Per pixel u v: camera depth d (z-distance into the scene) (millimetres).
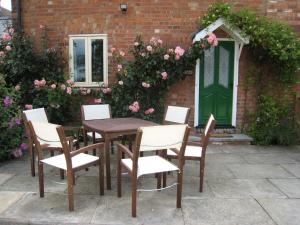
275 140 6980
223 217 3490
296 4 7094
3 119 5418
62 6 7164
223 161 5633
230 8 6762
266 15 7105
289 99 7211
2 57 6781
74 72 7336
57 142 3717
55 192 4133
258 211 3635
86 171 4957
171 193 4129
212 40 6473
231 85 7355
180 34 7062
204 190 4242
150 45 6699
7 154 5543
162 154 4129
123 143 5480
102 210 3629
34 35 7328
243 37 6641
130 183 4496
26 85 6988
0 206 3715
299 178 4766
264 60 7125
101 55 7230
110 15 7078
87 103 7246
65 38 7223
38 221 3367
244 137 6965
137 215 3512
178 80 7055
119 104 6926
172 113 5430
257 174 4930
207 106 7375
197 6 7016
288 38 6555
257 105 7250
